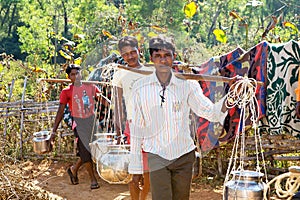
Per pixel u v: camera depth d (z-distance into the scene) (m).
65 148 7.49
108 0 28.53
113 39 3.10
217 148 6.11
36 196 4.86
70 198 5.47
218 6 29.38
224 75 5.54
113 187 5.89
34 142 5.49
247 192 3.25
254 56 5.34
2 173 4.65
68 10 31.33
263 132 5.62
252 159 5.90
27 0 28.88
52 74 9.32
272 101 5.16
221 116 3.22
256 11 30.70
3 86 8.66
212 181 6.03
